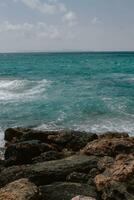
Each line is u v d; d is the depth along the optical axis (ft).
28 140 43.09
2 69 203.41
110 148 36.17
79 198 22.90
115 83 114.11
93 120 58.95
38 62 319.27
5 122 57.62
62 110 66.28
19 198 22.88
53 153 36.42
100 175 26.89
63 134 43.29
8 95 84.99
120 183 25.44
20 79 128.98
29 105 71.31
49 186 26.14
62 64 272.10
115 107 69.10
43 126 55.11
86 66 237.25
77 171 30.19
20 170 29.66
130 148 36.27
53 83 112.06
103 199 24.38
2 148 42.98
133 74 159.33
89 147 36.83
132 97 81.56
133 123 56.90
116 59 394.11
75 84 109.91
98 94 86.53
